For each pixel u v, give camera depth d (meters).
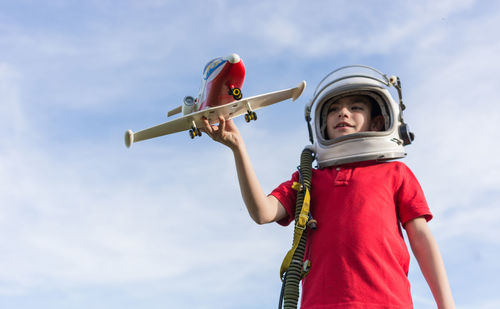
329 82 3.30
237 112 3.18
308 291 2.67
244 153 2.80
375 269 2.58
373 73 3.27
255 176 2.81
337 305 2.52
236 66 3.57
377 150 3.01
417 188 2.92
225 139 2.78
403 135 3.11
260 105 3.27
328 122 3.31
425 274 2.69
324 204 2.88
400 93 3.24
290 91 3.31
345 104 3.30
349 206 2.78
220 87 3.64
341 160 3.03
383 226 2.70
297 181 3.04
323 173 3.07
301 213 2.82
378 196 2.80
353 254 2.62
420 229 2.79
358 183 2.87
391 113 3.17
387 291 2.53
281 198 3.00
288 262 2.77
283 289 2.74
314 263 2.72
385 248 2.64
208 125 2.83
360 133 3.03
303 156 3.15
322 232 2.78
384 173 2.94
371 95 3.24
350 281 2.55
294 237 2.81
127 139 3.04
